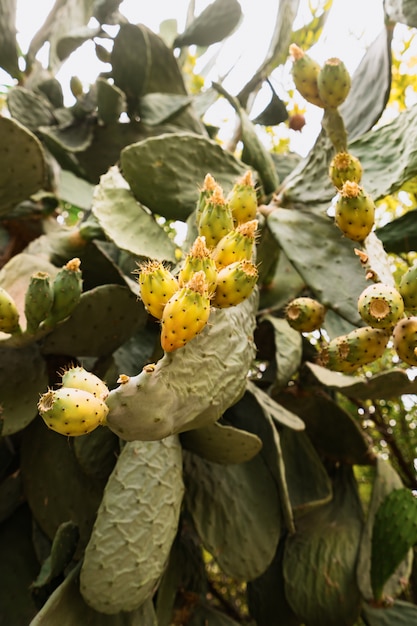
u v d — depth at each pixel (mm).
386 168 860
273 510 858
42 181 890
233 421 880
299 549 928
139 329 861
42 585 712
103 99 1076
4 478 915
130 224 833
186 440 775
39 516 828
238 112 1005
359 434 985
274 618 946
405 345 568
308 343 1030
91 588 663
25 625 795
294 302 730
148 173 874
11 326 702
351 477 1011
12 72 1238
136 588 670
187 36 1370
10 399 791
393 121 890
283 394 995
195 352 562
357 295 771
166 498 710
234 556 815
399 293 594
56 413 437
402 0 913
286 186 908
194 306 467
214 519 829
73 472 836
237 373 624
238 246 547
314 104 812
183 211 895
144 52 1100
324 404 987
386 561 852
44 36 1327
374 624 891
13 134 836
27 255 861
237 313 659
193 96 1267
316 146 886
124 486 697
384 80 981
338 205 654
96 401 451
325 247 810
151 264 508
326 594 883
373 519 917
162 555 694
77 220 1572
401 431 1393
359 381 859
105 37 1312
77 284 717
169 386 522
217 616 914
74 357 863
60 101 1241
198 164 899
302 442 979
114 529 676
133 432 507
